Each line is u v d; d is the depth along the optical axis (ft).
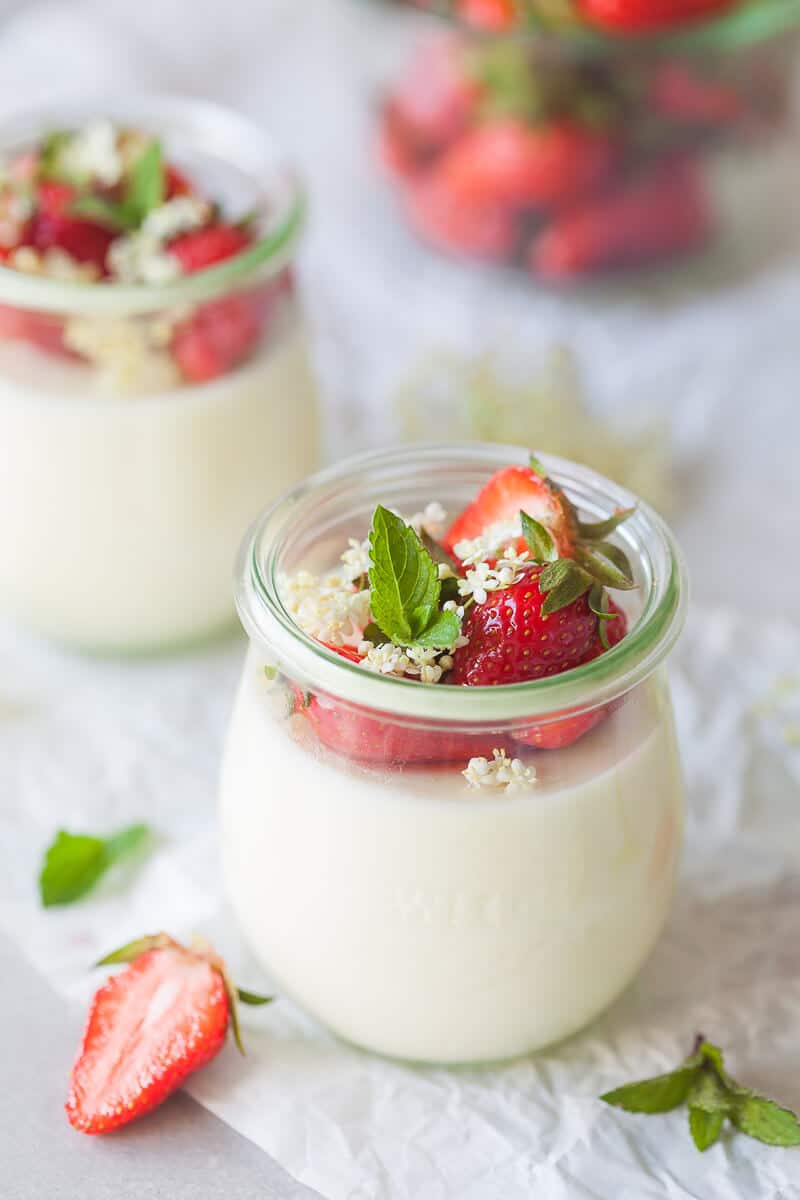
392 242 2.17
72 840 1.44
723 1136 1.31
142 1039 1.31
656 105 1.92
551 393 1.81
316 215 2.20
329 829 1.26
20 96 2.24
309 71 2.41
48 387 1.54
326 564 1.33
